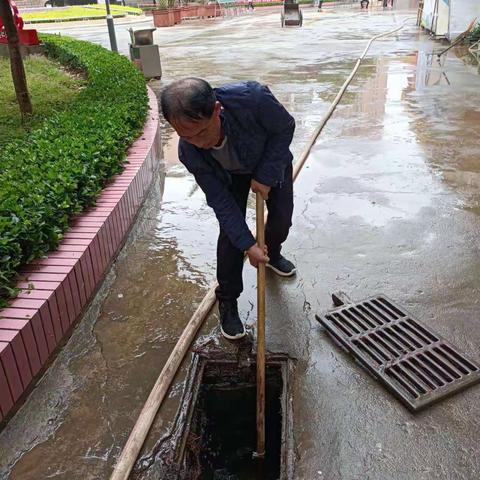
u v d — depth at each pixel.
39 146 4.11
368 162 4.92
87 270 2.90
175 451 2.04
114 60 8.39
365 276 3.10
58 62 9.95
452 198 4.07
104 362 2.53
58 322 2.54
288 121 2.11
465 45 12.22
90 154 3.74
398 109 6.79
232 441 2.30
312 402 2.21
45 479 1.95
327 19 23.02
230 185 2.36
